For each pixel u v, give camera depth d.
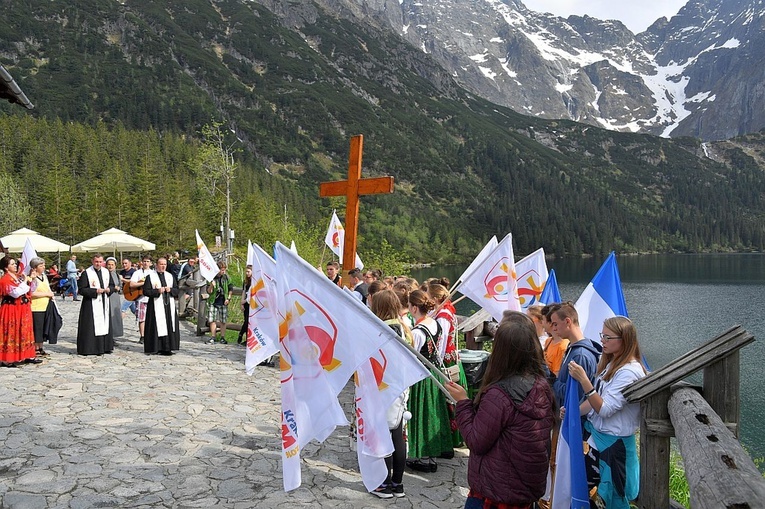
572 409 4.22
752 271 103.19
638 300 60.78
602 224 182.38
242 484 5.25
